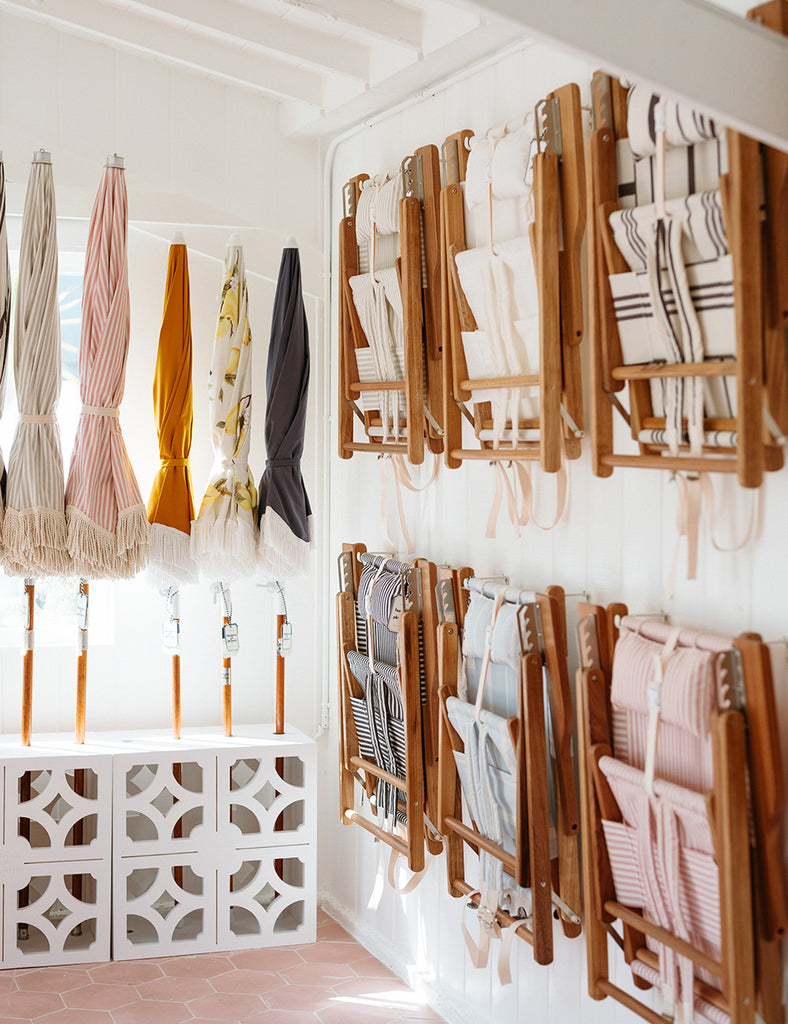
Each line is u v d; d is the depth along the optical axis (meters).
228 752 3.69
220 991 3.38
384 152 3.70
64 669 3.91
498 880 2.73
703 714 2.02
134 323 3.96
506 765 2.65
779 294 1.94
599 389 2.28
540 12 1.52
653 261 2.08
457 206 2.82
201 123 3.99
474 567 3.14
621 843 2.26
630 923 2.26
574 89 2.43
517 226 2.60
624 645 2.25
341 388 3.54
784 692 2.04
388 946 3.64
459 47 3.00
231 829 3.70
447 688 2.92
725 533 2.22
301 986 3.44
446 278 2.85
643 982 2.35
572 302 2.49
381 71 3.35
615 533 2.56
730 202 1.92
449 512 3.28
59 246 3.87
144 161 3.92
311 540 3.86
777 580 2.10
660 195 2.07
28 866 3.52
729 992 1.97
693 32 1.63
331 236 4.13
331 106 3.72
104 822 3.57
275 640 4.15
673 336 2.10
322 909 4.13
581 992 2.62
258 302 4.09
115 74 3.88
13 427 4.04
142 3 3.18
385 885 3.68
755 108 1.70
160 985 3.41
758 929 2.02
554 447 2.44
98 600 4.02
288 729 4.01
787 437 1.98
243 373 3.78
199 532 3.71
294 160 4.12
